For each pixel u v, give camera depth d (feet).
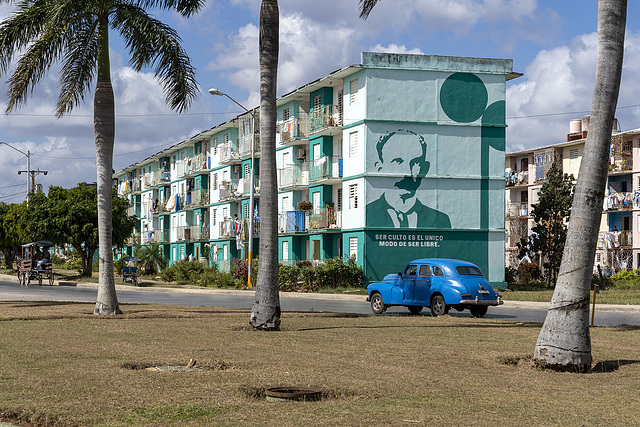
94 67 71.31
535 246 142.82
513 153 221.87
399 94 133.80
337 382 27.53
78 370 30.04
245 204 189.16
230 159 191.62
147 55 67.97
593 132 35.37
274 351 37.47
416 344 41.55
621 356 37.96
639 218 181.47
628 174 187.93
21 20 62.64
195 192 219.41
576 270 34.60
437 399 24.77
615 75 35.19
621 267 178.60
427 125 134.41
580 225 34.94
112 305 63.52
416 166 133.90
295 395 24.80
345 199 139.85
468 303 68.49
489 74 136.77
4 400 23.88
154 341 41.68
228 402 23.79
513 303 97.50
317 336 45.80
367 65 132.46
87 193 173.17
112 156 65.51
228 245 195.52
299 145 163.63
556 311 34.55
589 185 35.09
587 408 23.91
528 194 213.66
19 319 57.11
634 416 22.75
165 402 23.66
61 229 166.71
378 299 78.13
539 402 24.80
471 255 134.82
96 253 276.41
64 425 20.98
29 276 149.38
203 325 52.95
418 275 74.13
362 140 133.49
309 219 151.94
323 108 146.92
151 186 266.16
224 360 33.53
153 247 214.28
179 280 173.17
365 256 131.64
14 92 65.51
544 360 34.30
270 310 51.26
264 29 54.60
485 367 33.01
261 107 54.75
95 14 65.87
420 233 133.49
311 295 118.52
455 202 134.82
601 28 35.50
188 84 66.39
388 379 28.58
